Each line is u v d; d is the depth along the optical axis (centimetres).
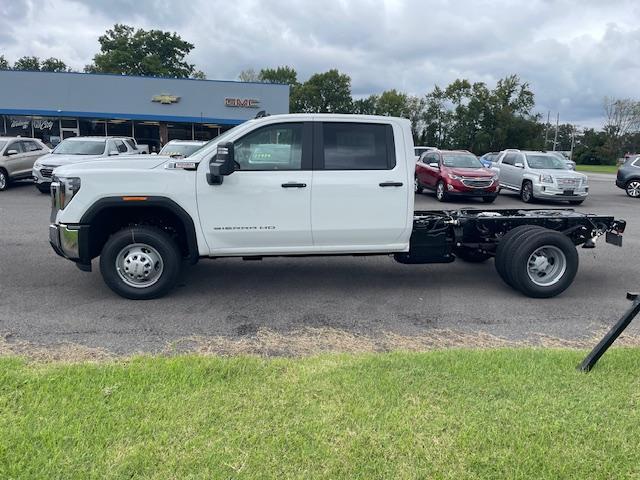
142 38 6725
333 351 448
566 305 604
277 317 539
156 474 257
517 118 7712
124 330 491
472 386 354
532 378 369
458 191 1698
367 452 277
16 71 3491
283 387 349
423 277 717
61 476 254
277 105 3847
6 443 277
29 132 3619
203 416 309
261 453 274
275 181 568
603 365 394
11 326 493
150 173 555
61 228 556
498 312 573
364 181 582
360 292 639
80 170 558
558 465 271
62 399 326
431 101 8569
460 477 261
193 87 3719
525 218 660
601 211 1595
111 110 3650
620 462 276
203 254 579
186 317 532
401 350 451
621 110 7694
